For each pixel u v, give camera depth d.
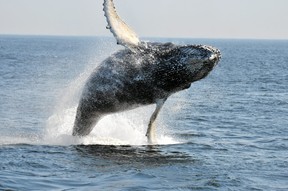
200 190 57.03
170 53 75.19
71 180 59.16
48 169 63.47
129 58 77.12
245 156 74.81
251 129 100.25
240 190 57.53
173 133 94.88
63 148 75.19
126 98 78.75
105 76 78.06
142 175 61.91
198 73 74.44
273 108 132.88
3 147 74.31
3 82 184.88
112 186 57.25
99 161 68.38
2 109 119.00
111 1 75.94
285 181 61.47
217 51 73.44
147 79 76.88
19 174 60.53
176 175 62.59
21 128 94.69
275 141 87.75
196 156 73.88
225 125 105.00
